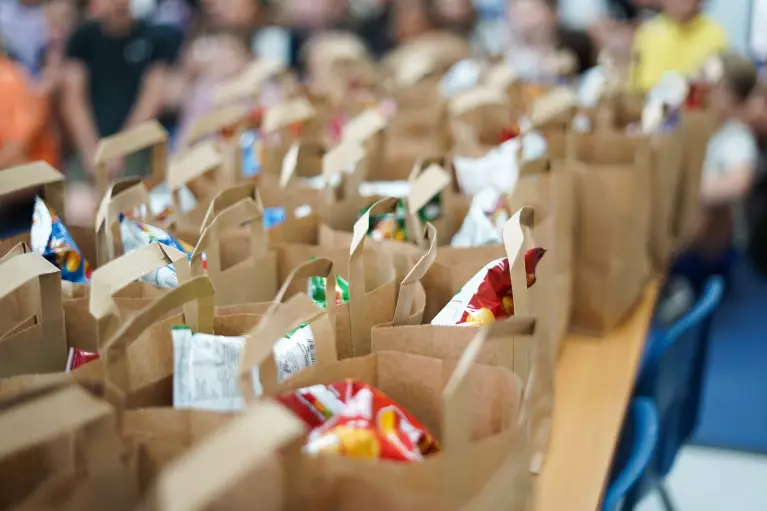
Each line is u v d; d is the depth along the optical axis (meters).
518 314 0.93
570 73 2.69
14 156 3.03
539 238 1.11
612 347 1.56
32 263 0.88
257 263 1.13
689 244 3.42
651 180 1.81
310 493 0.70
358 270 0.96
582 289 1.59
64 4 3.84
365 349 0.99
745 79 3.12
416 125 1.99
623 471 1.16
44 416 0.62
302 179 1.65
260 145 1.75
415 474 0.68
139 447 0.75
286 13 3.92
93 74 3.70
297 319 0.75
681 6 3.30
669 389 1.58
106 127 3.75
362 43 3.92
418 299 1.03
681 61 3.33
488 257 1.16
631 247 1.59
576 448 1.20
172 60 3.77
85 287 1.03
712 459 2.51
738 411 2.80
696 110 2.04
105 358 0.75
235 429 0.56
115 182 1.16
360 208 1.35
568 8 4.11
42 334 0.92
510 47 3.17
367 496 0.70
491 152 1.50
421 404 0.87
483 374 0.84
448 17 3.58
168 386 0.85
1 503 0.74
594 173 1.53
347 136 1.50
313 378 0.83
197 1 4.11
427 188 1.16
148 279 1.11
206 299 0.86
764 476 2.42
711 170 3.26
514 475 0.74
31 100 3.15
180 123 3.48
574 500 1.07
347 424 0.78
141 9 4.42
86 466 0.70
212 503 0.67
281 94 2.20
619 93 2.12
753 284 3.94
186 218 1.32
